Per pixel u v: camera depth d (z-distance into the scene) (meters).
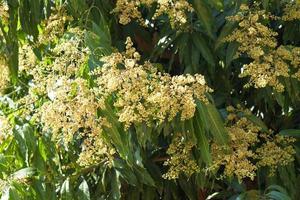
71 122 1.90
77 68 2.03
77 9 2.30
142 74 1.91
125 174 2.40
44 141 2.16
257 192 2.34
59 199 2.34
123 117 1.92
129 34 2.66
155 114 2.01
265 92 2.47
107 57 1.94
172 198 2.77
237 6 2.41
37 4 2.29
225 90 2.61
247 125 2.35
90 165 2.34
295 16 2.42
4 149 2.20
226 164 2.24
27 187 2.19
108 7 2.51
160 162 2.74
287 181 2.40
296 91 2.37
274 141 2.44
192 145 2.24
